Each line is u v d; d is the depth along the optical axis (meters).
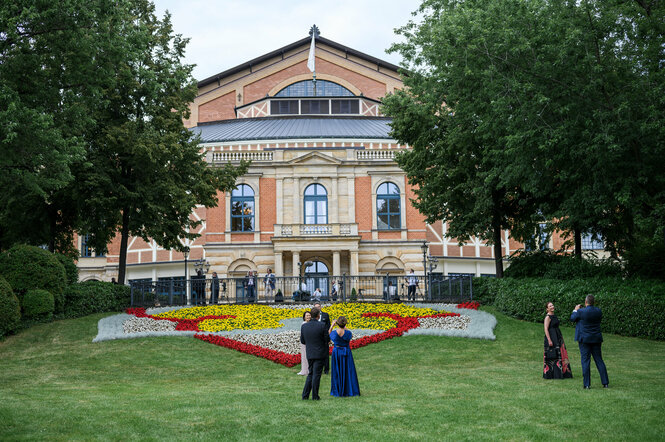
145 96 28.69
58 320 23.31
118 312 26.30
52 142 19.59
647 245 24.59
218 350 19.75
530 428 9.27
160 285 28.84
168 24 31.64
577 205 21.80
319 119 53.81
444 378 14.66
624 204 20.28
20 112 18.16
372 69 59.38
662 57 19.33
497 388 12.76
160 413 10.48
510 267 29.14
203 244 44.00
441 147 28.48
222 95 58.97
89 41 20.61
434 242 48.97
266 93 59.03
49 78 21.12
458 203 29.80
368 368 17.19
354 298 29.55
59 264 23.67
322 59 59.47
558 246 48.97
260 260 43.06
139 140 26.53
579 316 12.55
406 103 29.45
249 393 12.78
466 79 21.97
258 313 25.27
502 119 20.73
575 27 19.56
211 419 9.99
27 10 18.08
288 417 10.09
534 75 19.88
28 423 9.81
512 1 20.27
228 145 48.00
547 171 22.09
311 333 11.88
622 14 19.97
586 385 12.31
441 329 21.75
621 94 19.48
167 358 18.80
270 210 43.78
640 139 19.34
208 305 27.84
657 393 11.52
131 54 22.72
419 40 25.55
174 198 28.08
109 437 9.01
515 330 21.98
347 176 44.16
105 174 26.86
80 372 17.23
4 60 19.64
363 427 9.45
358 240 42.06
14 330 21.16
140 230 29.73
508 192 28.78
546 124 19.95
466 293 27.84
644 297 20.20
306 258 43.25
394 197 44.25
